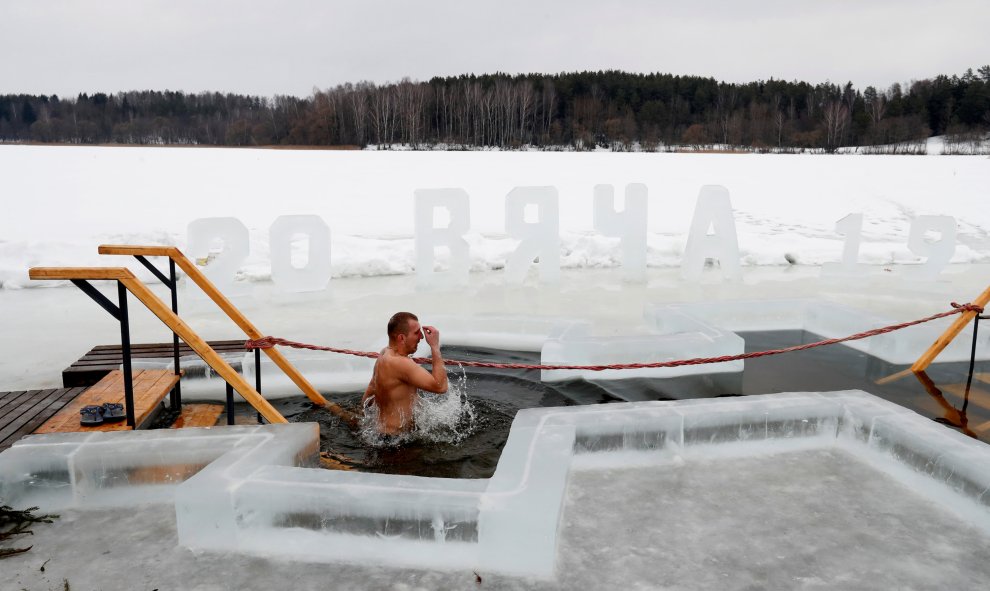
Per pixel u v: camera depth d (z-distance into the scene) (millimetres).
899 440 3203
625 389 4766
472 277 9617
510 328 5992
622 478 3164
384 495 2551
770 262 11039
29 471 2938
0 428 3516
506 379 4922
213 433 3223
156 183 18484
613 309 7473
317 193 17875
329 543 2586
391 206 16453
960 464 2848
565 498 2918
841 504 2904
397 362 3719
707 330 5633
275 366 4852
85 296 8164
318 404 4367
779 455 3428
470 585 2340
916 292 8633
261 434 3209
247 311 7340
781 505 2895
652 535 2650
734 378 5078
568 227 14367
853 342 6066
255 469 2787
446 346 5895
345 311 7324
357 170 22297
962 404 4520
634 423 3367
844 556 2496
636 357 5152
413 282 9195
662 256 10805
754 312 6773
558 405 4391
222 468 2791
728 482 3119
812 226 14945
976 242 13227
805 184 20078
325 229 8117
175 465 3018
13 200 15102
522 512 2418
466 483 2682
